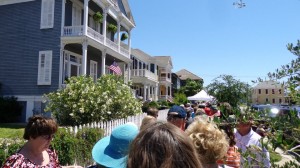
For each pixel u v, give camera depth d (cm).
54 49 1855
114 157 262
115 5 2309
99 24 2416
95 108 1205
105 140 298
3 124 1617
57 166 346
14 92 1931
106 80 1393
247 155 271
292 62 271
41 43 1892
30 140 317
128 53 2673
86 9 1805
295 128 229
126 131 267
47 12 1894
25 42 1939
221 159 265
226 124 306
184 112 468
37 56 1895
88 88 1230
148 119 376
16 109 1864
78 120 1204
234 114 299
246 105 317
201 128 261
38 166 313
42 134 313
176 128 137
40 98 1853
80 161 753
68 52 1978
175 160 125
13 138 645
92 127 884
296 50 267
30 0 1947
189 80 6531
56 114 1223
